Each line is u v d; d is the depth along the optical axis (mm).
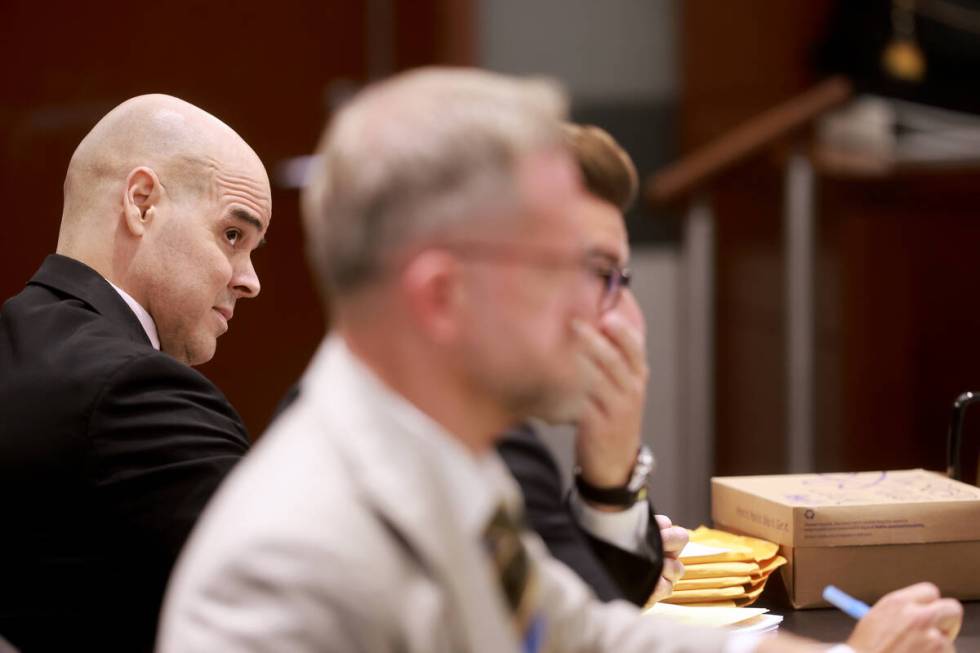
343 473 3105
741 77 17906
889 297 16734
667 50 17641
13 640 6000
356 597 2951
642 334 5062
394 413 3178
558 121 3311
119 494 5902
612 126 17469
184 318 6750
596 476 5152
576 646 3949
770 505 6691
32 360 6172
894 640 4625
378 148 3162
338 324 3277
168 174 6672
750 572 6379
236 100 15078
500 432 3381
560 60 17188
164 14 14508
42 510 5984
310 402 3262
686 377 16781
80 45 14055
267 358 15000
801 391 16609
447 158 3135
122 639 5988
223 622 2936
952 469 7418
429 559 3035
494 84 3305
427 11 16219
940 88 18406
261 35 15164
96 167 6703
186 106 6859
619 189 4973
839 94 16641
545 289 3197
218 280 6766
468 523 3195
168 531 5840
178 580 3178
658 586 5805
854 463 16625
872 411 16672
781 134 16578
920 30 18469
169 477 5871
